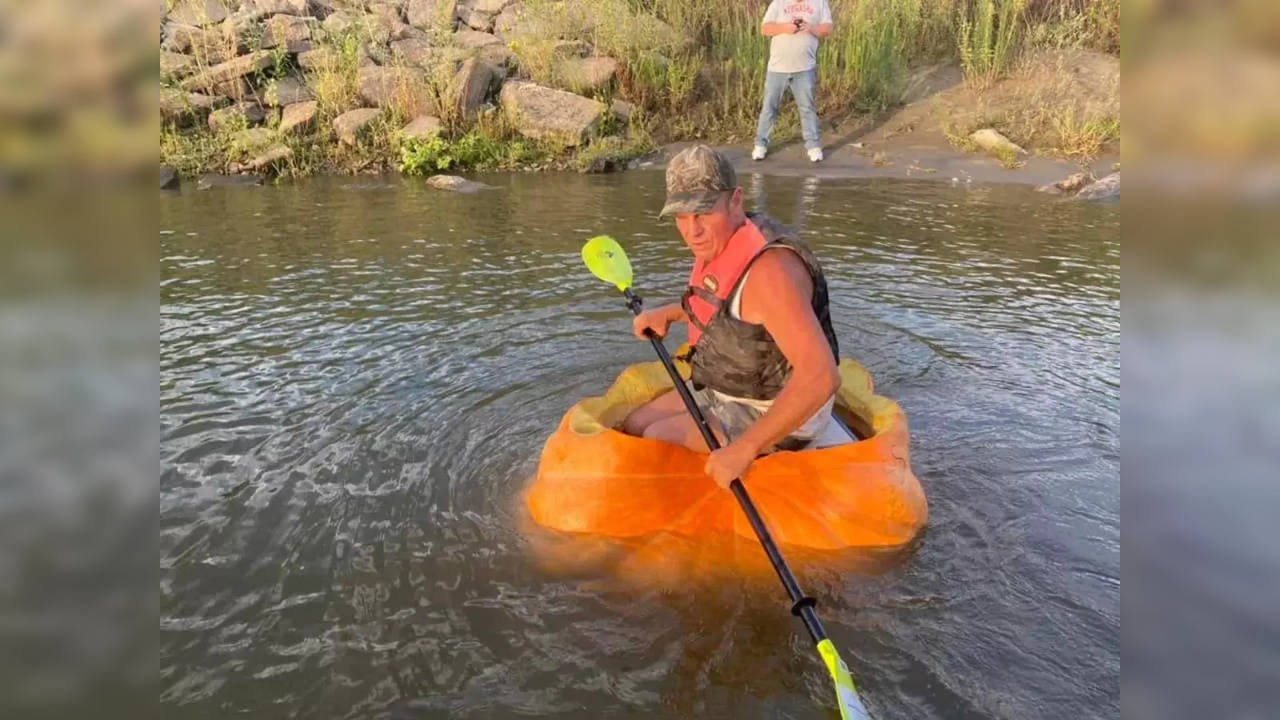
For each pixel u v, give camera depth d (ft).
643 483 9.55
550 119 31.71
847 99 34.09
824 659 7.29
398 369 13.94
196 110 31.86
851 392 11.26
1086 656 7.75
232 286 18.12
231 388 13.29
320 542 9.58
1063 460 10.98
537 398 12.92
